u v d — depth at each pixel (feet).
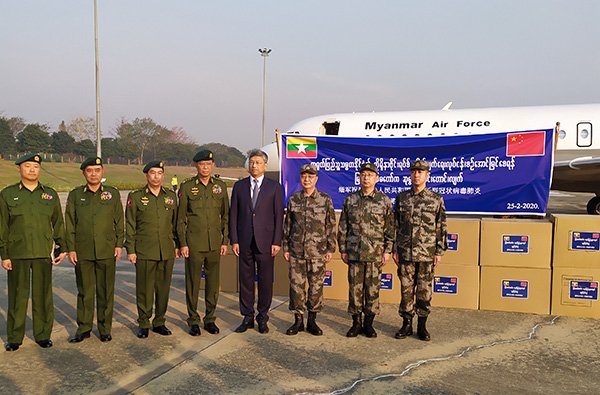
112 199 12.99
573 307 15.01
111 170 198.59
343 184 19.45
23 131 254.68
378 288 13.16
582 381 10.14
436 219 13.10
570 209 50.14
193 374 10.54
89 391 9.68
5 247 11.98
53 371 10.77
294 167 19.89
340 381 10.14
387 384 9.98
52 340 12.94
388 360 11.39
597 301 14.79
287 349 12.19
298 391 9.64
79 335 12.82
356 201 13.26
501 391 9.64
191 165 318.04
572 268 14.92
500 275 15.66
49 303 12.52
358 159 19.25
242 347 12.35
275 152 39.19
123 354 11.84
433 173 18.44
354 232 13.12
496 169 17.71
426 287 12.91
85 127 287.89
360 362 11.27
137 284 13.21
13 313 12.09
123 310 16.03
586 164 30.63
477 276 15.90
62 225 12.89
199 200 13.51
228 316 15.37
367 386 9.87
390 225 13.30
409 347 12.32
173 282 20.31
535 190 17.26
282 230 14.11
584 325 14.12
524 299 15.48
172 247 13.53
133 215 13.08
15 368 10.96
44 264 12.39
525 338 12.96
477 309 15.98
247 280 13.89
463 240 15.97
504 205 17.69
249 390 9.69
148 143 310.04
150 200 13.14
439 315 15.33
